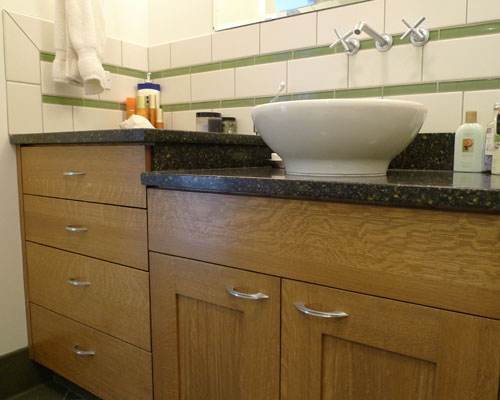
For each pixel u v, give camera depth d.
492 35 1.07
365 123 0.80
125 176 1.03
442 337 0.62
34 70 1.44
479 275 0.58
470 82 1.11
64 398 1.45
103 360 1.18
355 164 0.88
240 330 0.86
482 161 1.06
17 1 1.39
